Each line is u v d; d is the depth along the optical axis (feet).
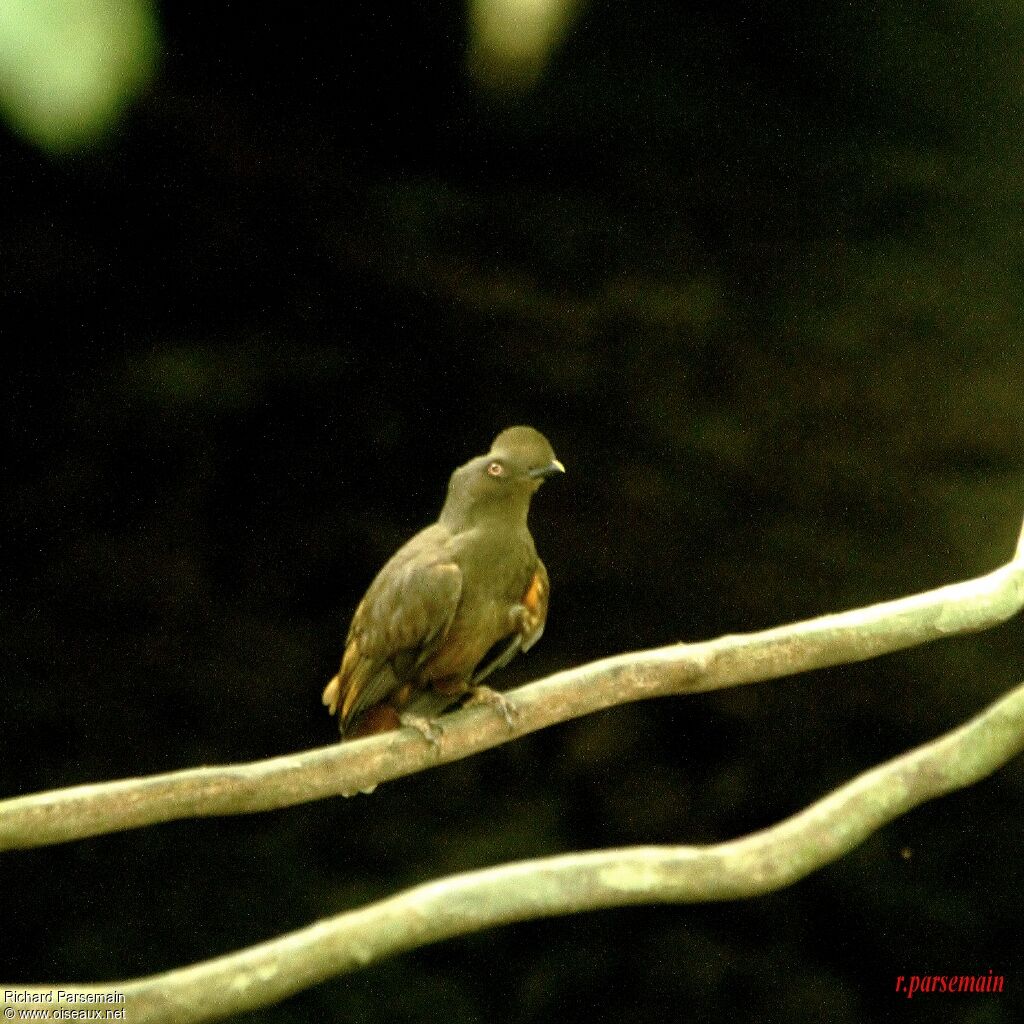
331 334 47.24
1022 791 43.52
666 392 47.26
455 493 21.61
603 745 45.14
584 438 47.42
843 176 47.16
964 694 45.32
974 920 42.27
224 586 45.91
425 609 20.71
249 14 45.80
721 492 47.09
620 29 46.75
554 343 47.50
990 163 46.50
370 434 47.24
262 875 42.60
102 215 45.88
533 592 21.74
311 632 46.09
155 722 44.57
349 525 46.91
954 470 46.16
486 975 40.75
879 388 46.52
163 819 16.40
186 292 46.52
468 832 43.93
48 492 45.21
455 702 23.03
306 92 46.78
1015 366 45.98
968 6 45.34
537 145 47.62
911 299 46.57
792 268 47.16
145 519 45.73
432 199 47.34
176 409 46.16
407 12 46.32
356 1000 39.81
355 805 43.78
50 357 45.65
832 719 45.57
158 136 45.50
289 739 45.21
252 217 46.83
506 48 46.78
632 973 41.19
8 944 40.81
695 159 47.42
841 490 46.57
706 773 45.24
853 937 42.16
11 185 44.96
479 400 47.55
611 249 47.44
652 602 47.16
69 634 44.57
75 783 43.47
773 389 47.09
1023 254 46.34
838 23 45.98
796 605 46.83
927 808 43.39
